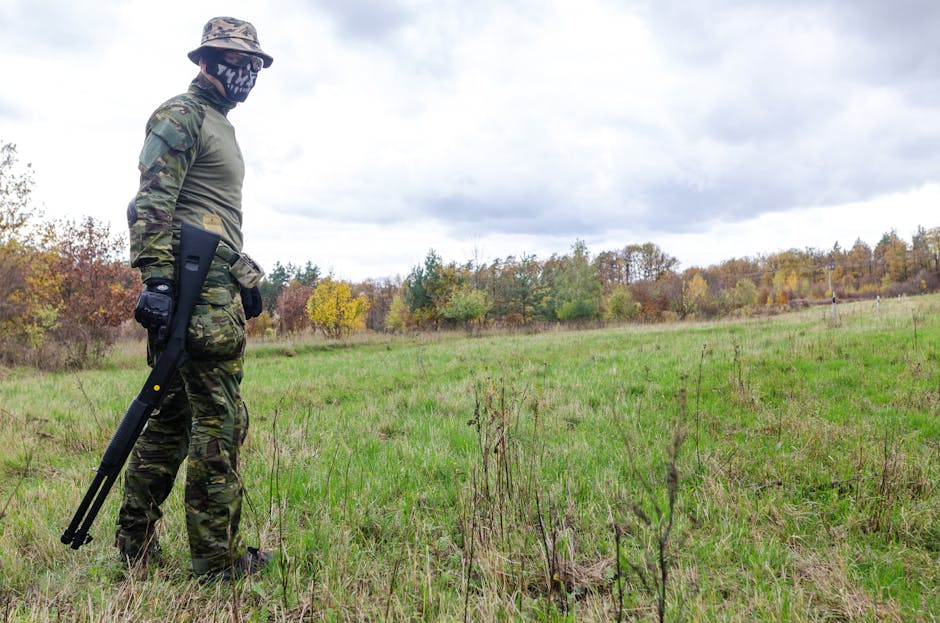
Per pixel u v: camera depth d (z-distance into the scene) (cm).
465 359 1226
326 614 209
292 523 294
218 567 232
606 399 610
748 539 270
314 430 515
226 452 233
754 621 199
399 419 572
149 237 207
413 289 3381
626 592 222
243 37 240
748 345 1030
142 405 217
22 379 1134
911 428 446
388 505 322
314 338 2422
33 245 1540
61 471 416
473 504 261
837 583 226
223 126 246
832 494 316
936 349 796
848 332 1117
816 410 511
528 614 209
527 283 3831
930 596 216
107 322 1503
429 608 213
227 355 229
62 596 220
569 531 259
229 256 231
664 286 4678
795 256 9425
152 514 249
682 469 357
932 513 283
